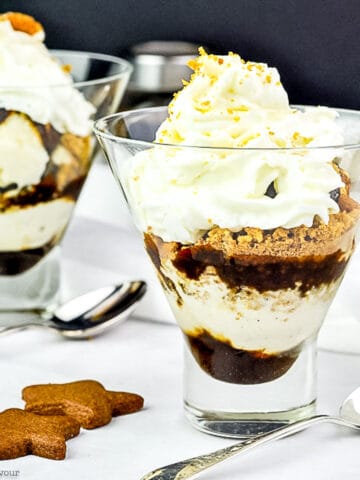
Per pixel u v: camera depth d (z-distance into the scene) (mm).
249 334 511
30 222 643
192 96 520
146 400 555
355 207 505
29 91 617
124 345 616
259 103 519
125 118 547
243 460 495
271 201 485
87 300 638
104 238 690
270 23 805
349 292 590
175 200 492
